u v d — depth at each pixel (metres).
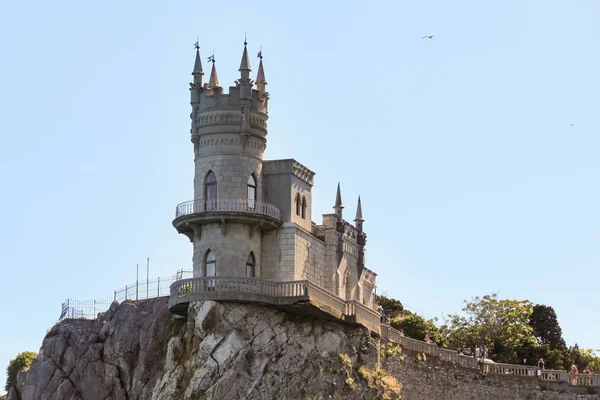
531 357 147.50
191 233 113.75
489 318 150.25
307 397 108.56
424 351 122.06
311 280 116.25
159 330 118.94
